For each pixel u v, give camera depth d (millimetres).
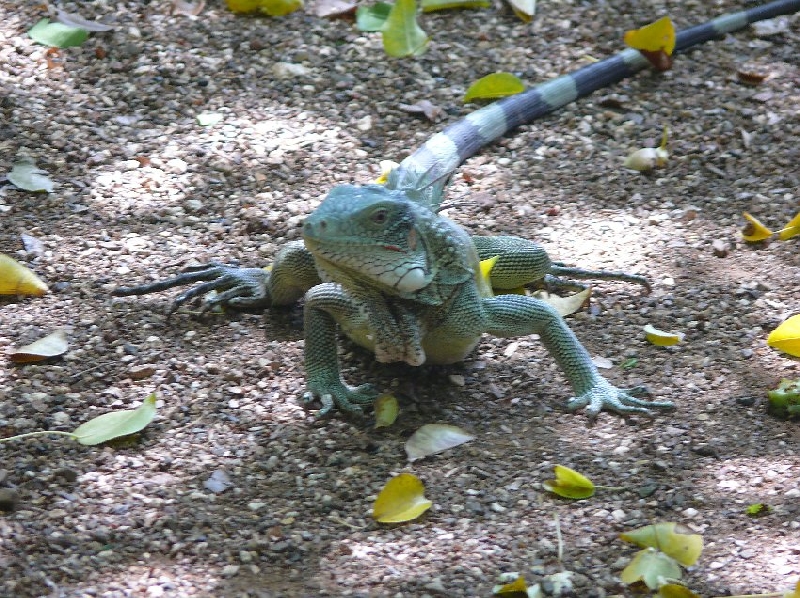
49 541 5840
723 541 5992
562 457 6738
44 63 10773
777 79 11320
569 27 12141
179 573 5695
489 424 7098
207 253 8727
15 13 11445
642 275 8641
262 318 8172
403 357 6984
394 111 10641
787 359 7695
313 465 6645
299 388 7375
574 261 8781
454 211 9398
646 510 6254
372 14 11867
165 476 6465
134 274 8414
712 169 9961
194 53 11133
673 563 5691
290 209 9242
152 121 10211
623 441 6898
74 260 8492
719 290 8453
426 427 6875
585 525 6141
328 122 10398
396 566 5801
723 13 12469
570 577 5715
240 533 6020
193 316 8102
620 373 7586
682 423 7055
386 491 6129
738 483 6469
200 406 7125
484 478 6539
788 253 8875
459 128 10117
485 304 7297
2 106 10141
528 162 10141
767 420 7086
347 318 7156
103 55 10922
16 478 6324
